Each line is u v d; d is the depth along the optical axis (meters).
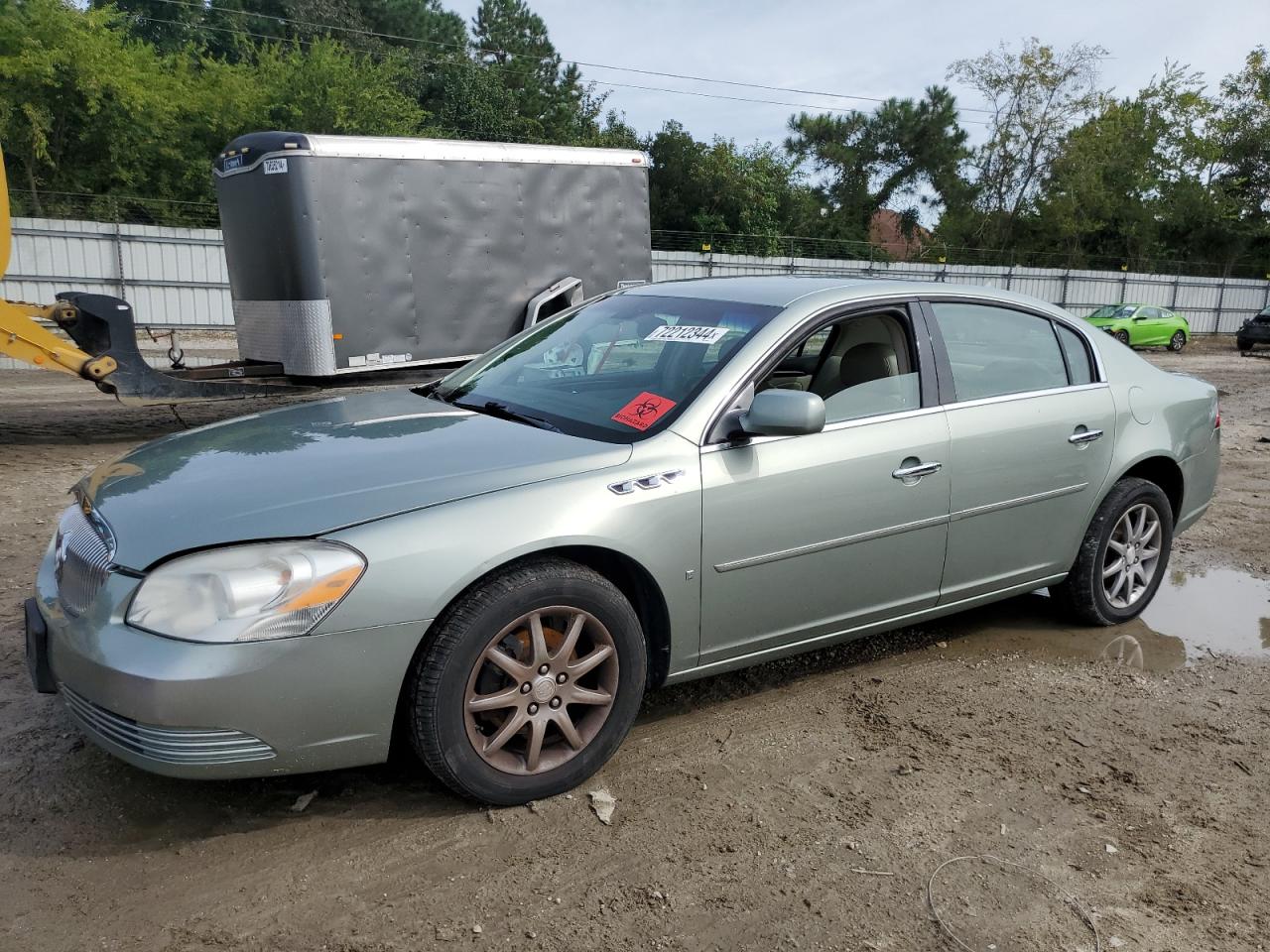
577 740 3.01
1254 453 10.05
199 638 2.48
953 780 3.22
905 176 49.81
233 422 3.68
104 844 2.71
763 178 37.03
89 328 8.94
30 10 28.30
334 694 2.60
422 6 56.12
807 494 3.41
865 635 3.84
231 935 2.35
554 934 2.39
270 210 9.81
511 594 2.80
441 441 3.20
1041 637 4.58
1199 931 2.51
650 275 12.93
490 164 11.06
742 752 3.36
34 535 5.81
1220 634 4.71
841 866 2.72
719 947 2.37
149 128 30.64
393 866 2.65
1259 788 3.25
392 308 10.44
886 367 3.77
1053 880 2.70
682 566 3.16
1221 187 47.69
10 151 28.83
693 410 3.28
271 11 50.44
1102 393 4.46
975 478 3.90
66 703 2.74
